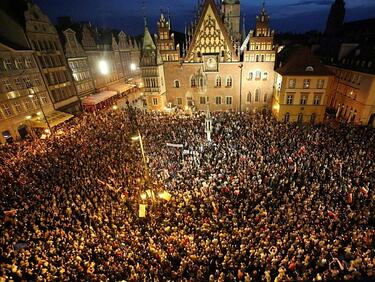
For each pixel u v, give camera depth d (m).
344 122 42.91
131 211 22.77
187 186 25.52
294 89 43.59
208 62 51.12
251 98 53.09
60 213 22.67
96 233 20.06
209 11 47.69
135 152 33.38
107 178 27.66
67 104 54.91
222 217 20.84
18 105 43.47
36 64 46.66
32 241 19.31
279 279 14.78
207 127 34.97
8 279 16.48
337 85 50.00
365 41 49.09
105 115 49.94
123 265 16.94
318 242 17.56
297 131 36.66
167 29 50.84
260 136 35.50
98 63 67.06
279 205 22.42
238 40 62.62
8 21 42.59
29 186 26.45
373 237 17.88
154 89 54.62
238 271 15.71
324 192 23.45
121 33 79.19
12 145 38.59
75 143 36.72
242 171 26.97
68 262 17.16
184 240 18.61
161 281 16.30
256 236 18.53
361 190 22.39
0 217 22.59
